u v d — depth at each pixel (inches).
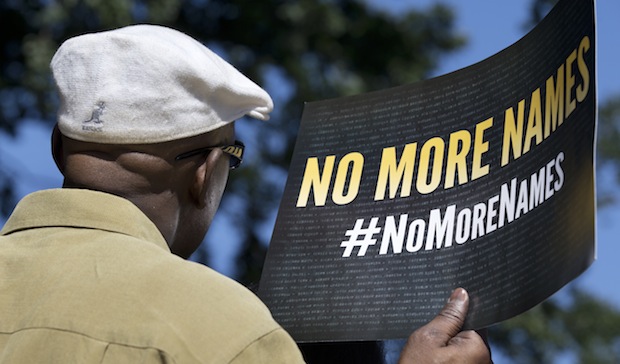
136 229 84.2
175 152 86.3
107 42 85.4
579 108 81.9
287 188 98.0
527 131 87.4
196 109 86.4
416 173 93.4
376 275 91.3
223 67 90.0
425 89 95.3
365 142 96.9
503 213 87.0
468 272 87.4
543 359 447.5
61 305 79.1
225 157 90.1
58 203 85.4
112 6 377.1
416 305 88.7
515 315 83.4
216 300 79.0
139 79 84.8
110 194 85.1
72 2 382.6
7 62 406.6
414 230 91.4
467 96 92.9
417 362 83.0
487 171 89.4
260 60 433.1
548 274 82.0
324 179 97.1
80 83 85.1
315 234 95.1
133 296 78.9
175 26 430.9
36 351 78.0
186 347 76.9
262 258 425.4
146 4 390.0
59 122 86.0
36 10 403.5
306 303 92.8
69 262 81.7
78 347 77.4
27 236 85.3
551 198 83.4
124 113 84.4
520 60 89.8
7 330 79.8
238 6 428.8
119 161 85.3
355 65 446.3
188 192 87.7
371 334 89.4
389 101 96.9
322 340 91.0
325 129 99.0
